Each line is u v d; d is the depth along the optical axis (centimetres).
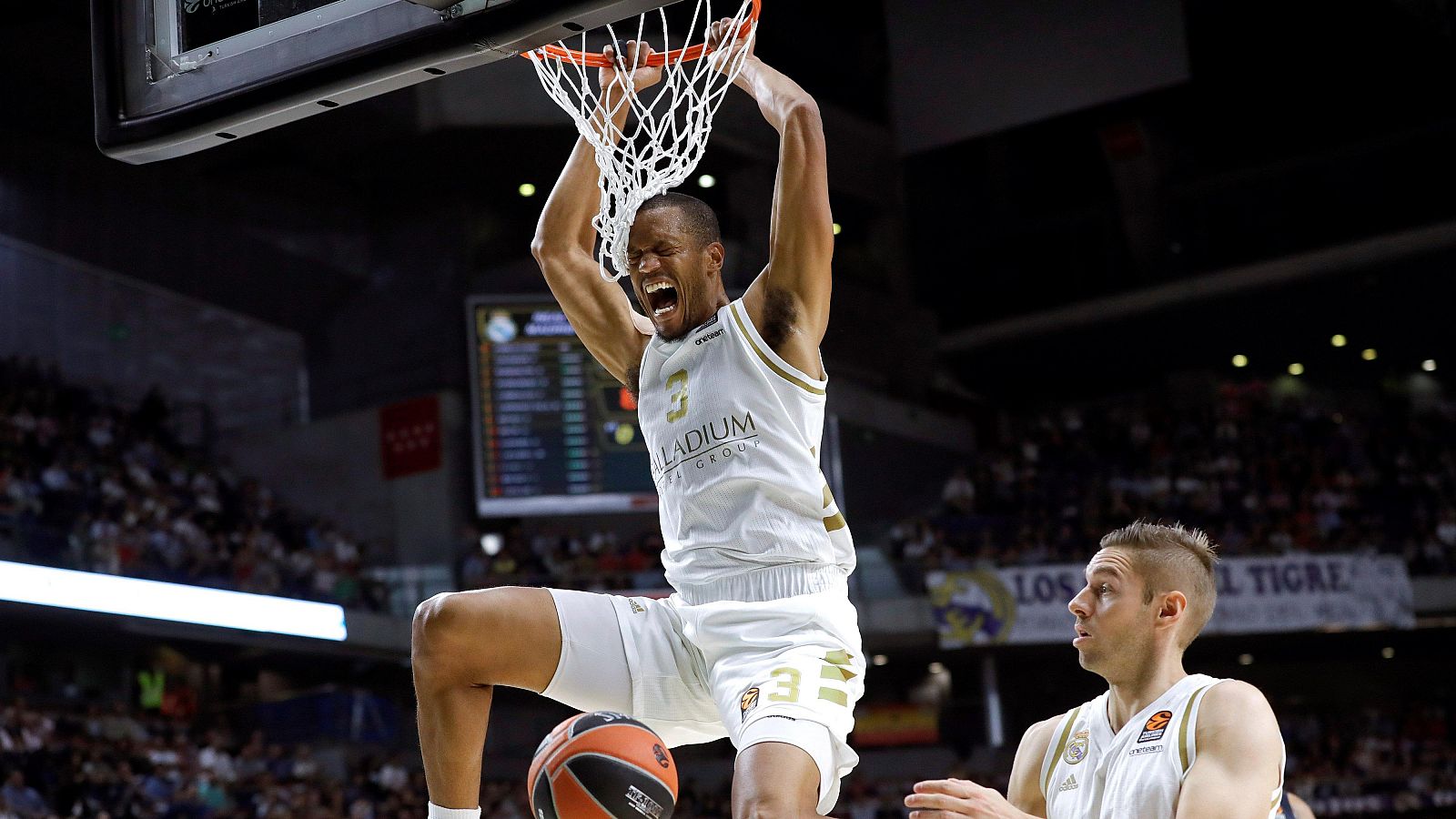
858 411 1997
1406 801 1691
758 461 281
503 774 1773
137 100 303
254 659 1644
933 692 1978
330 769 1573
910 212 2108
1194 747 261
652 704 287
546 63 330
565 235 320
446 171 1872
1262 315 2055
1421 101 1938
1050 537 1833
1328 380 2266
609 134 324
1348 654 1962
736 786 252
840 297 2044
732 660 277
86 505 1564
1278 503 1894
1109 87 1772
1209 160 2070
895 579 1717
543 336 1717
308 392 1962
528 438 1694
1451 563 1822
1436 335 2125
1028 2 1803
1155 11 1738
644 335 313
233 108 291
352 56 279
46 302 1789
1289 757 1816
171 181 1839
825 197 288
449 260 1909
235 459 1917
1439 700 2048
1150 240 2050
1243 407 2080
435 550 1811
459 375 1875
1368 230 2002
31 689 1504
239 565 1537
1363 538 1827
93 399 1761
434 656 271
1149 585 278
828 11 1998
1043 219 2133
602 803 257
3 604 1299
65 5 1569
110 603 1383
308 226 1922
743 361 284
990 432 2175
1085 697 1950
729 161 1812
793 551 279
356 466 1886
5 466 1517
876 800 1738
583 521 1862
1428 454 1995
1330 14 1809
